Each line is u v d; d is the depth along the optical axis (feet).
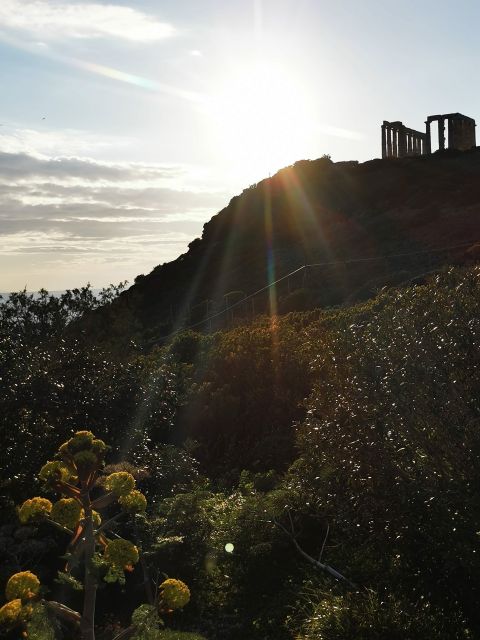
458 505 21.17
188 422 50.98
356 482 24.20
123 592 27.81
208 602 27.45
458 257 106.52
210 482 43.80
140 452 38.96
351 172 236.22
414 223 164.25
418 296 27.22
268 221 211.20
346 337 27.27
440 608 22.34
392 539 23.48
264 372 51.85
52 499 32.60
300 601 26.11
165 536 29.25
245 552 29.91
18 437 33.09
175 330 131.34
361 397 24.18
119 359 46.06
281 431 47.42
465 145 302.86
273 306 118.73
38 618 11.81
